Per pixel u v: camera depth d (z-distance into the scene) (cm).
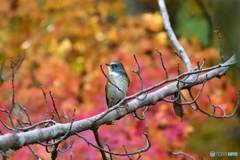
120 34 1347
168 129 941
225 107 1020
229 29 726
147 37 1298
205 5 1756
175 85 737
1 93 1054
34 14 1403
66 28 1364
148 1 1730
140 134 920
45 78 1151
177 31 1820
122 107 689
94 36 1405
